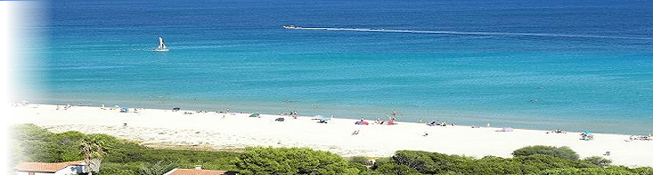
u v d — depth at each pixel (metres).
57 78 176.62
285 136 116.50
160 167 81.94
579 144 113.00
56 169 78.56
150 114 134.25
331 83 168.12
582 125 128.38
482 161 91.56
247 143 111.44
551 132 121.00
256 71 186.25
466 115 136.12
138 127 122.94
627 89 159.00
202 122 127.31
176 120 128.88
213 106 145.38
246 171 75.44
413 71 185.12
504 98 150.62
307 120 129.62
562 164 90.50
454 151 108.19
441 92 157.00
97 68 193.25
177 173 77.62
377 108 142.25
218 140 113.44
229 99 151.50
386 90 159.50
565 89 159.50
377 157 101.81
